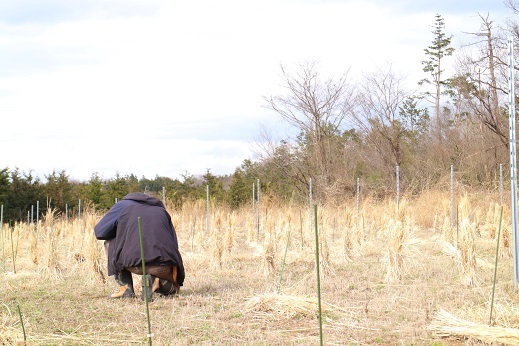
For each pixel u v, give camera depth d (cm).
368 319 705
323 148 3075
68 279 1045
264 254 1082
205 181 3156
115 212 845
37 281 1027
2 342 620
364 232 1548
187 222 2067
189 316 727
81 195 2973
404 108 3506
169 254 823
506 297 808
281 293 828
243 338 633
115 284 982
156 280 845
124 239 828
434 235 1695
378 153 3184
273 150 3145
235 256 1304
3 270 1178
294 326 682
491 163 3033
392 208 1441
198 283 979
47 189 2828
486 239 1506
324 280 994
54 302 834
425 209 2042
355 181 3061
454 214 1952
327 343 610
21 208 2781
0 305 813
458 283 938
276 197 2648
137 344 619
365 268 1131
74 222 1842
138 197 861
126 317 730
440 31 4628
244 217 2131
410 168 3231
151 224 827
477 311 698
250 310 742
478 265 1091
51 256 1057
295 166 3123
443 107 3972
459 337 612
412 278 998
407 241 1062
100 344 620
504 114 3058
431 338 620
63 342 627
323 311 738
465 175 2989
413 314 725
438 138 3369
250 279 1032
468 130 3228
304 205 2398
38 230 1533
